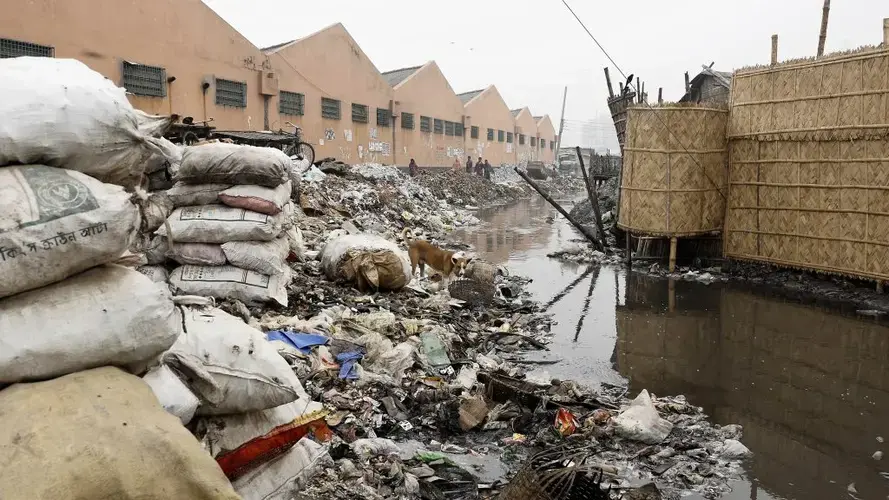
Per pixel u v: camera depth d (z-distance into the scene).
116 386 2.03
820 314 8.32
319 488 3.32
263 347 2.82
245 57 17.62
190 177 5.78
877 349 6.81
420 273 9.31
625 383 5.77
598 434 4.47
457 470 3.86
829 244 9.57
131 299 2.23
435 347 5.79
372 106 25.81
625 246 13.59
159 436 1.85
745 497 3.77
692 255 11.96
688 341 7.13
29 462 1.64
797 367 6.24
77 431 1.76
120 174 2.44
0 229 1.96
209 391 2.58
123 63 13.38
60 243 2.05
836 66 9.17
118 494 1.70
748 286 10.16
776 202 10.25
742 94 10.58
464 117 37.19
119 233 2.20
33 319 2.06
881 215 8.84
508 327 7.22
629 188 11.60
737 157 10.80
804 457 4.30
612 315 8.27
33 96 2.13
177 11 14.85
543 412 4.70
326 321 5.98
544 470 3.21
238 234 5.80
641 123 11.20
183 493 1.80
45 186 2.08
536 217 22.81
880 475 4.05
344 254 7.73
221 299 5.88
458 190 27.91
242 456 2.74
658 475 3.98
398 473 3.63
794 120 9.78
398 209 17.41
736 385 5.75
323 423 3.82
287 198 6.49
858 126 8.94
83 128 2.20
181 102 15.23
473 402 4.64
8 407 1.82
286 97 19.97
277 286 6.13
